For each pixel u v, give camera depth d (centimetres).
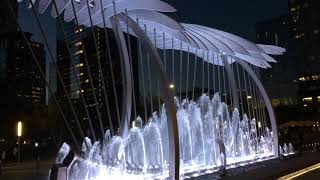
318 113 8381
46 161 3600
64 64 4550
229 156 2297
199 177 1501
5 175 2227
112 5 1452
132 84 1750
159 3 1431
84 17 1481
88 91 3184
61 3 1405
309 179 1515
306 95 10281
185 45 2083
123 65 1748
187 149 2109
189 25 1919
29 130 5431
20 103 5369
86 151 1265
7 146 5134
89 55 3575
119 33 1712
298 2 11931
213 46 1889
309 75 10369
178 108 2264
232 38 2017
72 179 1227
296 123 4828
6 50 8025
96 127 2772
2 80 5256
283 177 1589
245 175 1518
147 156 1791
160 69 1286
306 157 2412
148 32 1800
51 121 5069
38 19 1159
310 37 11475
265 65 2398
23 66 7700
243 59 2333
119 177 1334
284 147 2644
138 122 2141
